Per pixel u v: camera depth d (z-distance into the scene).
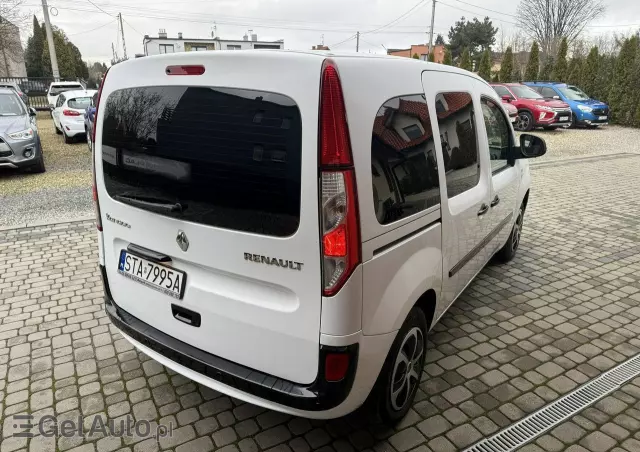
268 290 1.99
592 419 2.62
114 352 3.22
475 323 3.67
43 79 28.83
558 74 23.14
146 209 2.29
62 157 10.79
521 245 5.45
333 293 1.83
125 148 2.34
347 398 1.98
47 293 4.10
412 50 53.12
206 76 1.98
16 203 6.92
